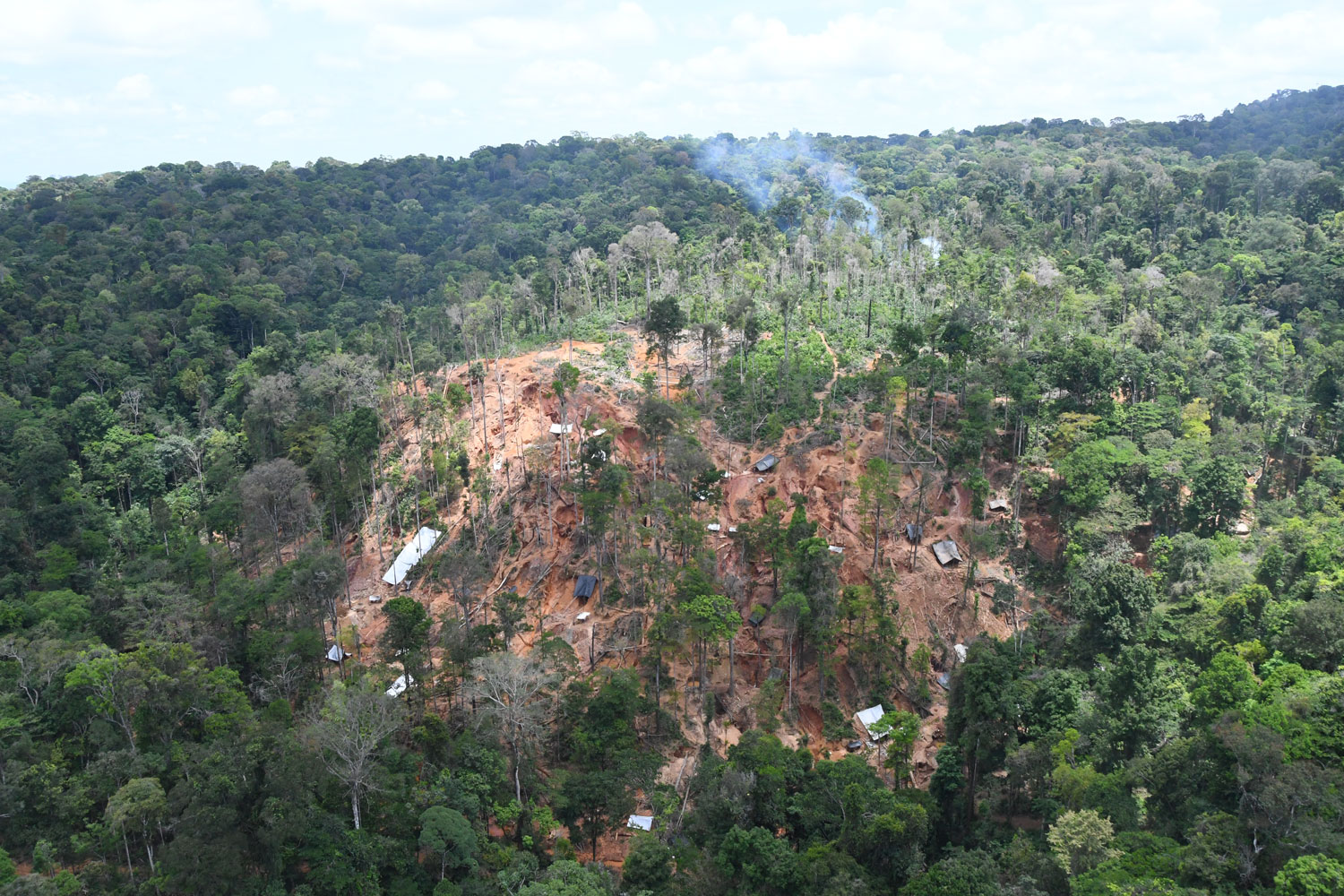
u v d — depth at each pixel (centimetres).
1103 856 6925
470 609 11938
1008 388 13912
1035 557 12688
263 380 16350
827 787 8562
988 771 9044
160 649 9606
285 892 7412
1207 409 14088
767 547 11994
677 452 12325
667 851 7931
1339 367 13725
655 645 10825
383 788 8100
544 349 17112
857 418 14138
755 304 17125
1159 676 8925
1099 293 17912
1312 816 6531
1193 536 11675
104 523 14625
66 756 9019
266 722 8638
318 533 13575
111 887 7731
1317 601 9244
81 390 18275
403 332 19075
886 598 11781
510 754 9344
